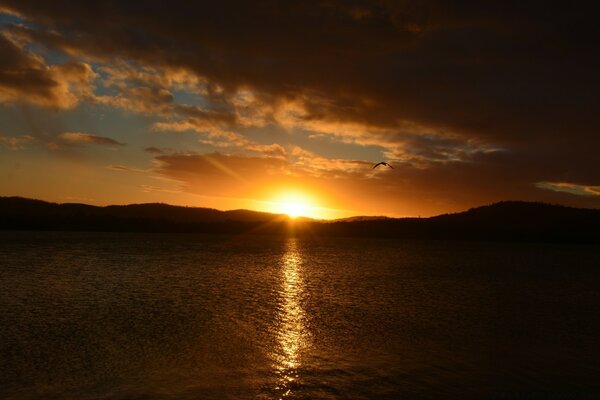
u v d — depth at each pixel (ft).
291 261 247.70
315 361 72.08
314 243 465.06
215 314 104.01
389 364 71.15
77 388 59.93
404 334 89.45
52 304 113.29
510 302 129.18
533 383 64.18
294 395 59.00
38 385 60.64
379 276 186.80
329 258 274.77
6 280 153.99
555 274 207.51
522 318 106.83
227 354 74.64
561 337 89.20
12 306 109.81
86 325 91.71
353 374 66.59
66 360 70.33
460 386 62.64
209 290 139.54
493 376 66.54
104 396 57.57
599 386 63.10
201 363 70.13
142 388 60.18
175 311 106.73
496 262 266.77
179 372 66.18
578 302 131.34
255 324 94.94
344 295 135.13
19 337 82.17
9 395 57.41
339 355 75.36
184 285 149.28
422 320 102.42
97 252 276.82
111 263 215.31
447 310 114.83
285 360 72.23
